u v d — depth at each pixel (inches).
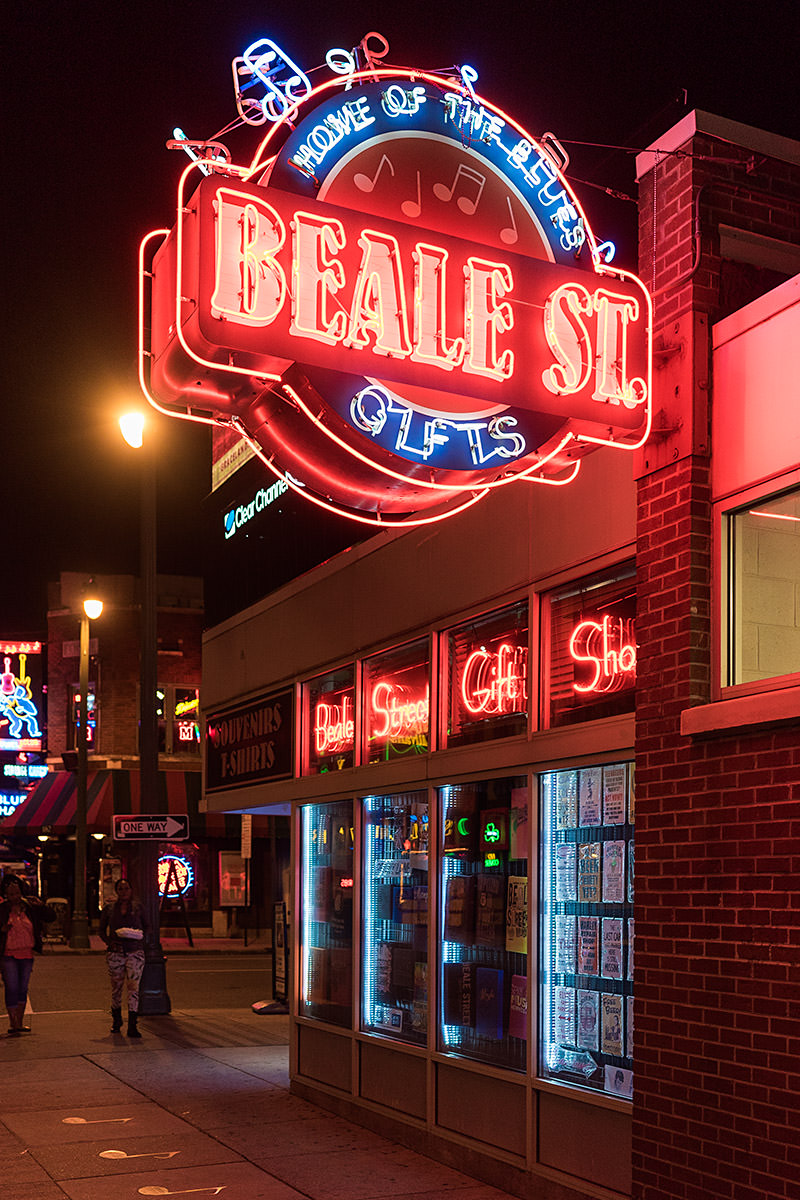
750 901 222.1
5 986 552.1
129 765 1382.9
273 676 461.4
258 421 230.2
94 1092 408.5
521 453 229.5
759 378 238.8
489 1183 296.8
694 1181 227.9
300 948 425.1
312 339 207.5
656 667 251.4
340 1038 385.7
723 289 254.5
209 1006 686.5
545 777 295.4
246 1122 364.8
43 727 1557.6
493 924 310.2
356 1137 347.3
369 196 225.0
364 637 386.3
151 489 671.1
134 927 553.0
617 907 267.1
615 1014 264.4
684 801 240.4
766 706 218.7
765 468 234.7
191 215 208.2
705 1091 227.5
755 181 262.8
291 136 220.1
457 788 333.1
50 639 1477.6
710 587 246.1
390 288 215.0
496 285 224.8
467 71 239.6
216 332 200.7
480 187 235.6
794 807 214.7
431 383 216.2
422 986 343.0
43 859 1439.5
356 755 388.8
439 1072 326.0
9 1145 330.6
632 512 265.4
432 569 346.3
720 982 226.8
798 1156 206.1
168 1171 305.4
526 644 304.8
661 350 256.4
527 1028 287.6
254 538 494.3
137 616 1425.9
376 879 376.2
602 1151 260.1
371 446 216.2
